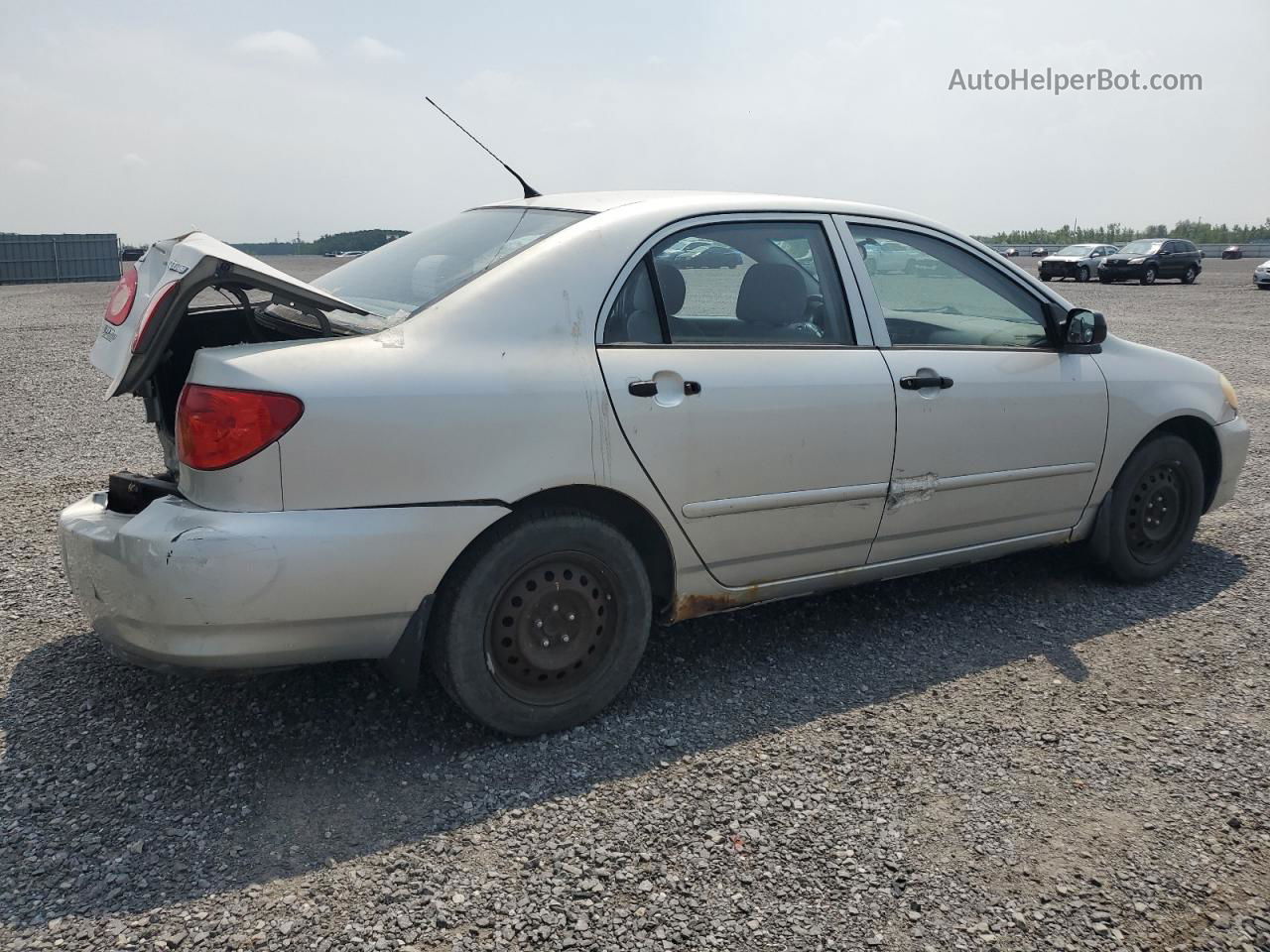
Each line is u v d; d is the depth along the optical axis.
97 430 7.80
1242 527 5.54
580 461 3.02
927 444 3.76
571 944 2.24
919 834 2.68
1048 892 2.47
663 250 3.33
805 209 3.71
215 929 2.25
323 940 2.23
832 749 3.11
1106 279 35.06
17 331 16.41
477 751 3.05
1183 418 4.64
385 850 2.55
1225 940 2.32
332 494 2.71
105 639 2.88
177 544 2.61
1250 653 3.87
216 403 2.65
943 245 4.02
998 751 3.12
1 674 3.42
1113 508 4.44
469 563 2.94
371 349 2.83
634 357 3.16
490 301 3.02
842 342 3.65
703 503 3.29
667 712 3.33
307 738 3.09
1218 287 33.66
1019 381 4.01
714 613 3.53
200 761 2.94
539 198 3.81
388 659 2.93
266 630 2.70
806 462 3.47
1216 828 2.74
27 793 2.73
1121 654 3.84
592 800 2.80
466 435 2.84
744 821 2.72
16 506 5.49
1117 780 2.96
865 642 3.93
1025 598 4.42
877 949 2.26
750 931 2.30
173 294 2.68
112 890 2.36
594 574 3.16
